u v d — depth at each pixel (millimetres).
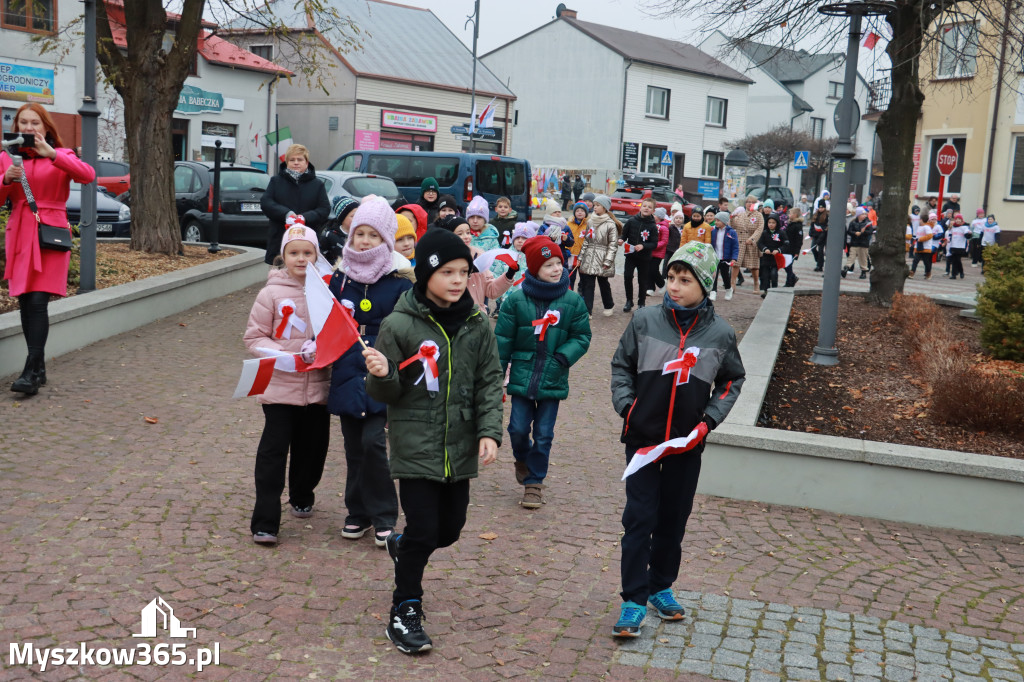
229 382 8375
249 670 3686
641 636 4223
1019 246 9648
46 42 17672
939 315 11070
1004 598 4930
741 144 55344
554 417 6031
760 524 5887
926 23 11039
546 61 53594
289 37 15953
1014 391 7160
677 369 4195
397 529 5273
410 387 3932
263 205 9344
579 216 14867
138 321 10453
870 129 63875
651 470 4219
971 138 30828
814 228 25672
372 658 3855
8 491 5418
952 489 6000
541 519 5727
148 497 5523
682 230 17562
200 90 34938
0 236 9578
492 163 22547
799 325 11484
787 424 7539
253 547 4914
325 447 5363
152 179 13906
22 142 6980
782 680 3877
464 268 3957
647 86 51938
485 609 4410
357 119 40719
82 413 7078
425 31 47125
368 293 5012
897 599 4828
